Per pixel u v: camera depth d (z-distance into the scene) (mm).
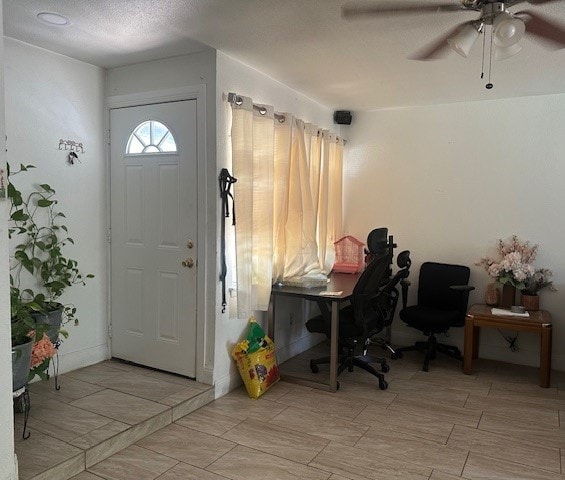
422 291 4492
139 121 3492
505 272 4078
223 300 3281
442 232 4562
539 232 4184
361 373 3924
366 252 4613
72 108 3389
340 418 3039
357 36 2799
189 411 3045
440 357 4410
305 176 3930
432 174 4582
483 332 4398
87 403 2932
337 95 4207
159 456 2523
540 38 2273
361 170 4902
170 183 3391
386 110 4750
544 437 2828
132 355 3648
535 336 4207
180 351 3408
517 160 4230
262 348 3498
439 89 3953
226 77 3213
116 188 3641
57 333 2967
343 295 3451
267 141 3467
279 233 3760
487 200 4363
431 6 2113
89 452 2393
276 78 3705
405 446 2688
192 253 3320
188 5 2412
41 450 2365
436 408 3227
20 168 3021
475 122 4371
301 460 2516
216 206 3205
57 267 3197
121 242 3646
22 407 2645
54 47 3125
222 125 3211
